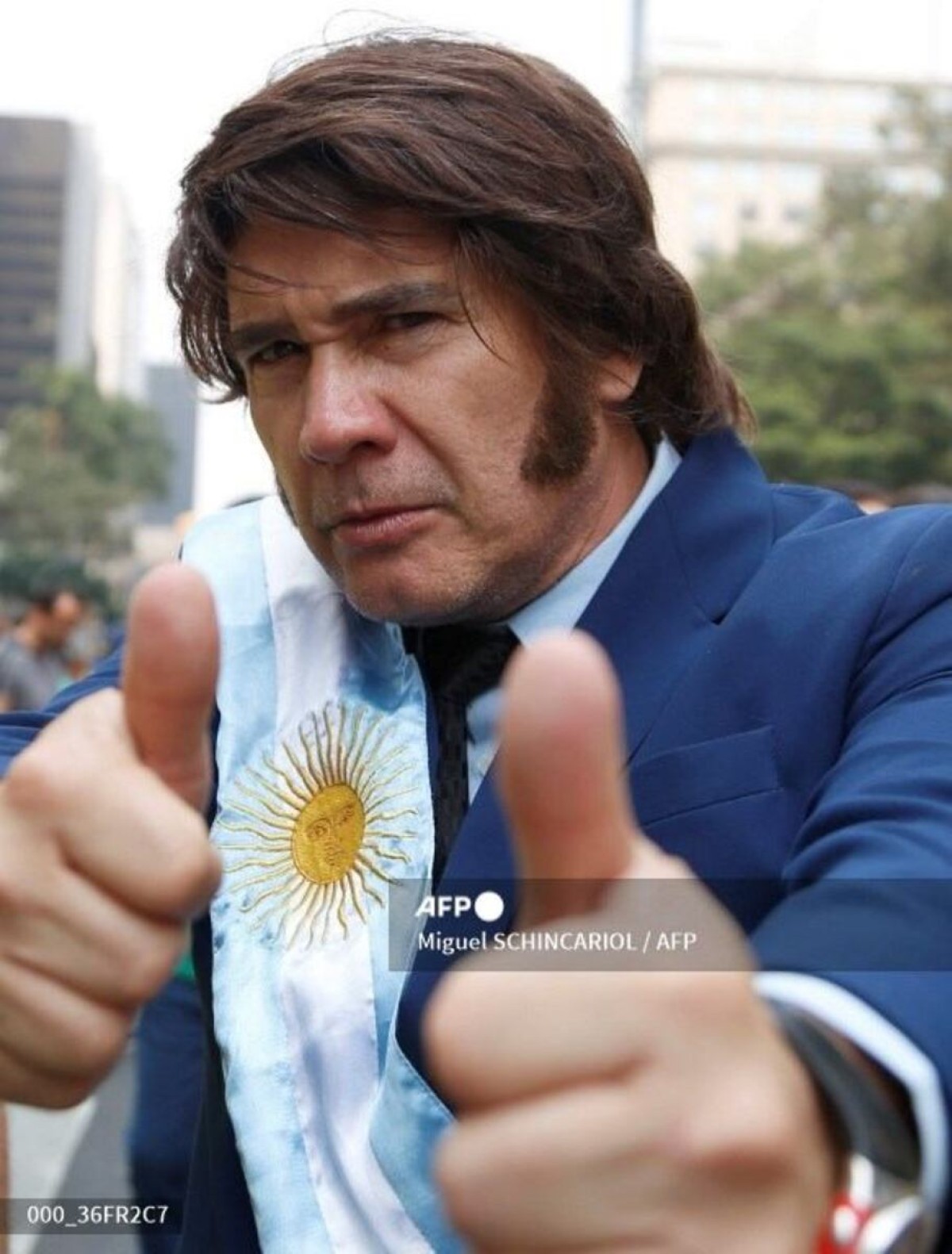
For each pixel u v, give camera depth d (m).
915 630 1.12
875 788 0.90
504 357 1.20
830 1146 0.59
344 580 1.24
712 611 1.24
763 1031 0.53
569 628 1.26
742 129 65.88
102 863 0.65
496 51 1.26
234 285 1.22
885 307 24.75
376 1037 1.15
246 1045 1.19
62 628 6.96
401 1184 1.09
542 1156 0.50
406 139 1.14
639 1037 0.51
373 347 1.18
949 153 25.61
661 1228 0.50
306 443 1.18
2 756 1.25
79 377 55.22
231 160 1.17
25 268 85.88
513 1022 0.51
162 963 0.67
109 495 52.72
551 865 0.57
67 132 86.12
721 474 1.34
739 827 1.12
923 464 23.41
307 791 1.27
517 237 1.19
